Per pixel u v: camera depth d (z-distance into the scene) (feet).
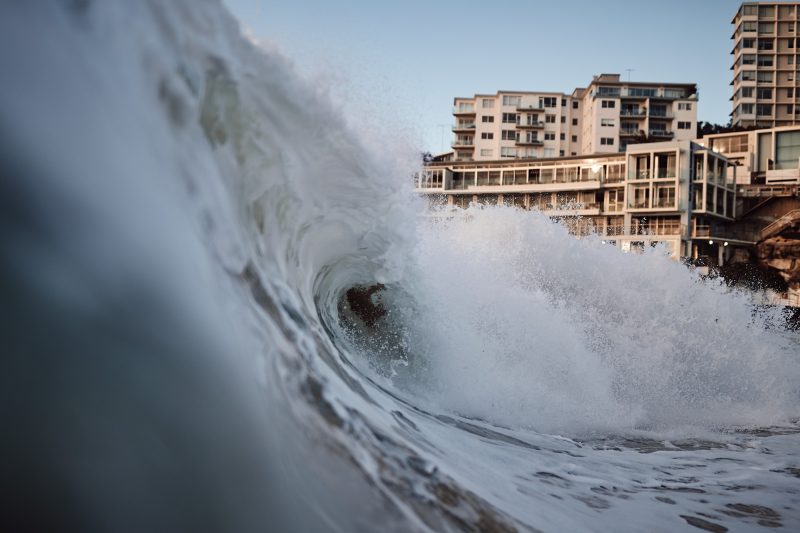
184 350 4.12
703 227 155.63
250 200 9.39
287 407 6.09
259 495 4.28
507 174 184.44
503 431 16.85
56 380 3.38
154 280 4.12
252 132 8.71
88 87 4.28
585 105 235.81
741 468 15.40
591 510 10.11
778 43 240.32
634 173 162.40
